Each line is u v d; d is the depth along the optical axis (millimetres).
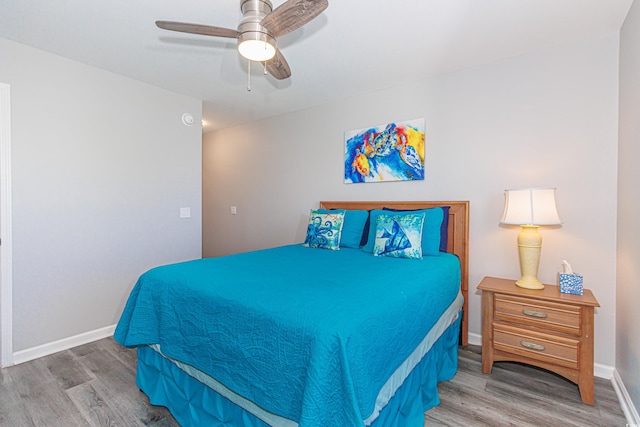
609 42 2047
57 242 2396
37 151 2291
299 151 3746
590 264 2107
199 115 3395
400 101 2939
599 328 2072
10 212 2168
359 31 2049
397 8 1813
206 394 1452
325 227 2844
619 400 1773
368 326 1164
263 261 2141
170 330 1601
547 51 2254
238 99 3367
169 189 3145
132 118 2852
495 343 2066
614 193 2029
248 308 1284
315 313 1170
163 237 3098
